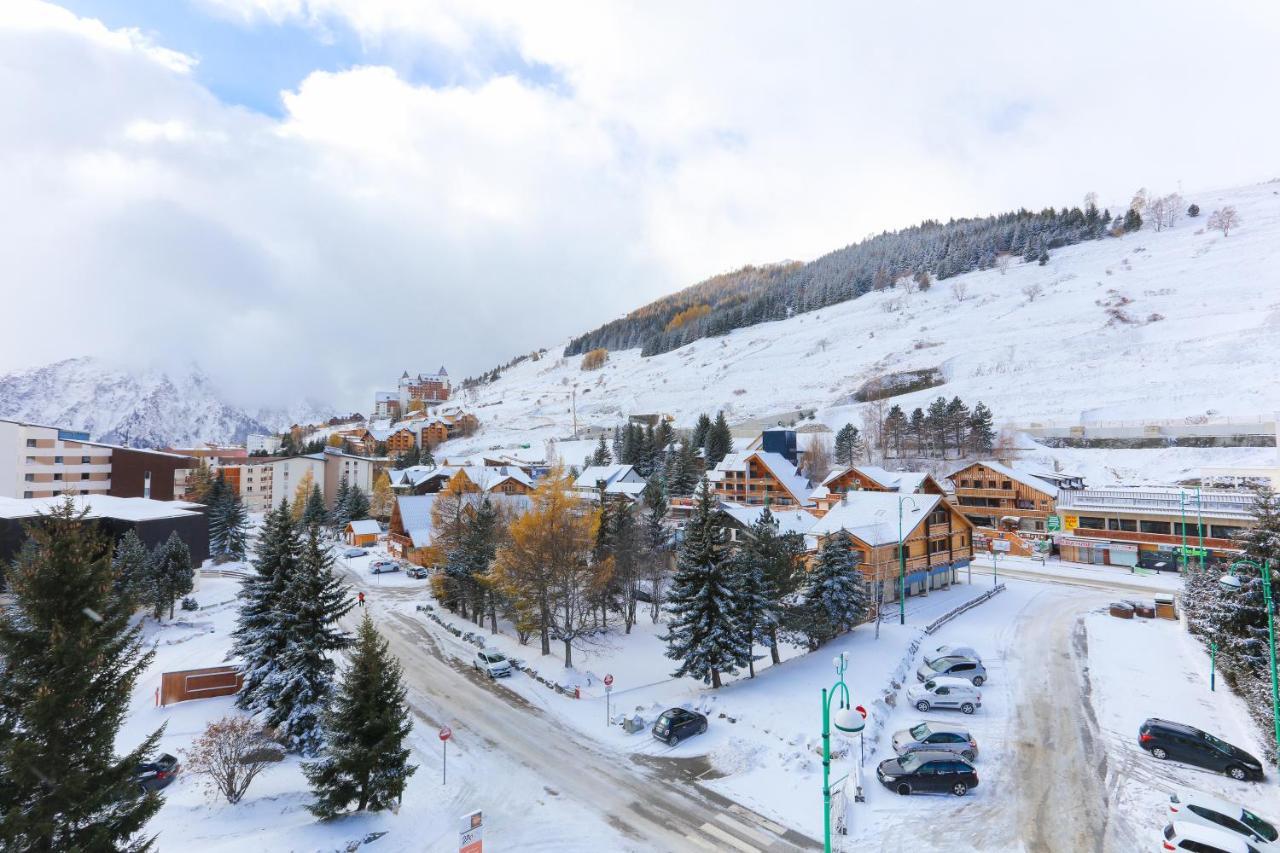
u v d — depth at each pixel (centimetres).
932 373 15100
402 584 6712
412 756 2800
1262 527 3128
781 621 3662
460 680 3794
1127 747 2720
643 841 2131
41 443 7994
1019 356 14688
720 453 11819
